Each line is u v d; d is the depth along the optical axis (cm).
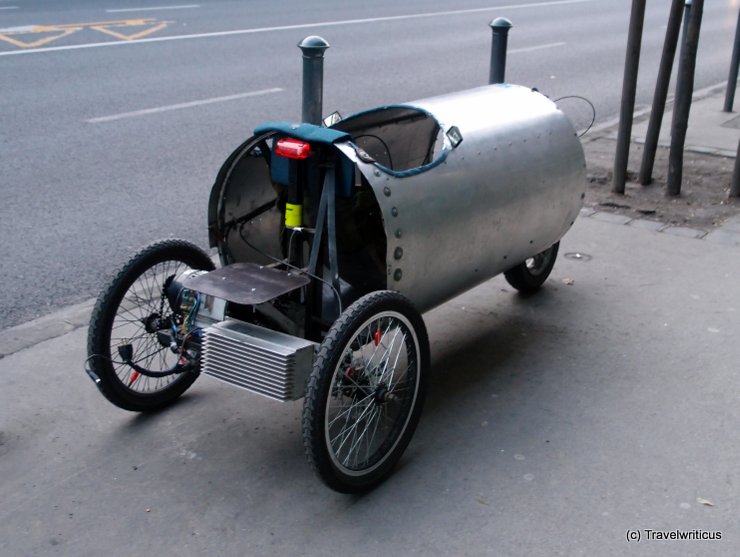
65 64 1216
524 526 329
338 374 339
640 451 375
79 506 342
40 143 839
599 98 1098
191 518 336
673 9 659
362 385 355
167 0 2020
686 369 443
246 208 417
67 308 509
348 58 1336
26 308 507
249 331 351
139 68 1207
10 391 421
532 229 451
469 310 514
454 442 384
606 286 545
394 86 1135
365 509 340
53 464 368
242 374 345
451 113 422
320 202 368
